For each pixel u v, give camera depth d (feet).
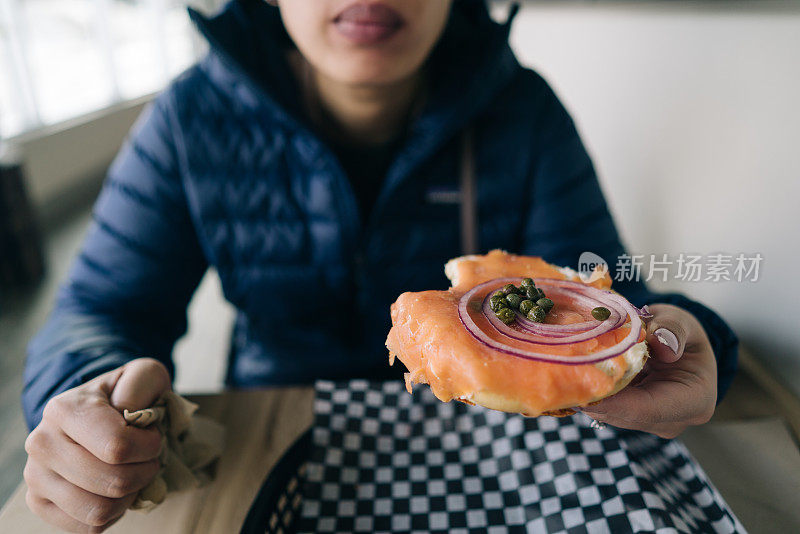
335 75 1.45
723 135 1.83
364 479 1.33
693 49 2.03
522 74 2.00
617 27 2.73
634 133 2.58
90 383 1.19
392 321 1.00
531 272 1.07
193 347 4.14
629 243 2.66
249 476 1.32
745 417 1.39
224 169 1.84
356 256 1.90
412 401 1.47
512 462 1.32
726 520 1.12
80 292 1.75
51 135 6.80
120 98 9.00
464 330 0.89
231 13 1.73
